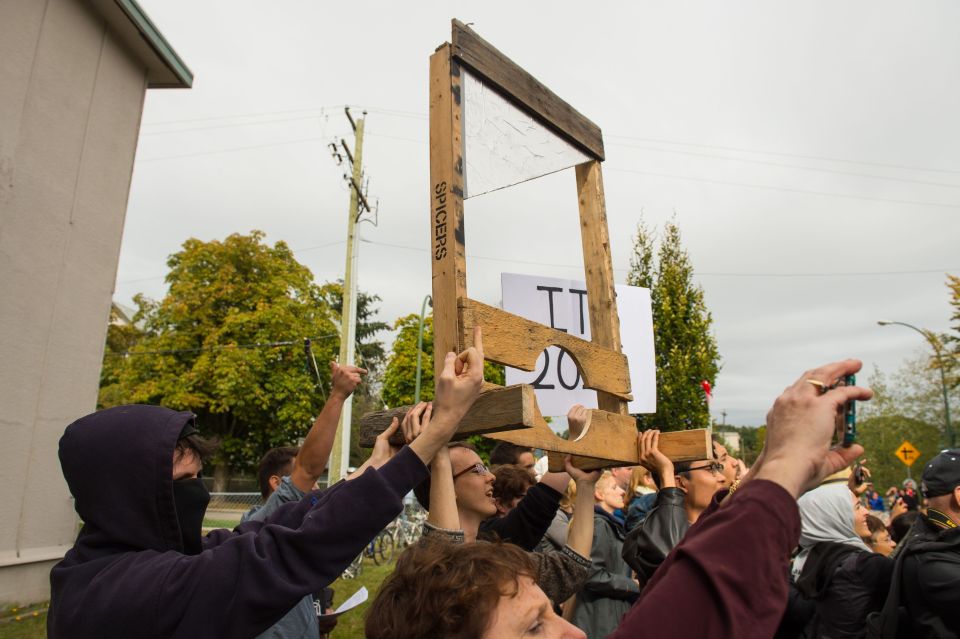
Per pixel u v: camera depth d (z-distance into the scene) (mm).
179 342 22078
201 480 1428
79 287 5996
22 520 5340
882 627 2150
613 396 2160
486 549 1065
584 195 2389
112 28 6465
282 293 23281
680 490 2102
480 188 1752
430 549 1104
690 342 12852
